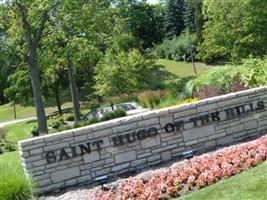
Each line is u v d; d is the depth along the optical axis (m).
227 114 10.70
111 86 34.62
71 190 8.86
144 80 38.38
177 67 62.53
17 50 24.66
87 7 24.83
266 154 7.96
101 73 34.81
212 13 37.25
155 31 76.25
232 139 10.68
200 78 19.88
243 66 17.34
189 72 59.88
